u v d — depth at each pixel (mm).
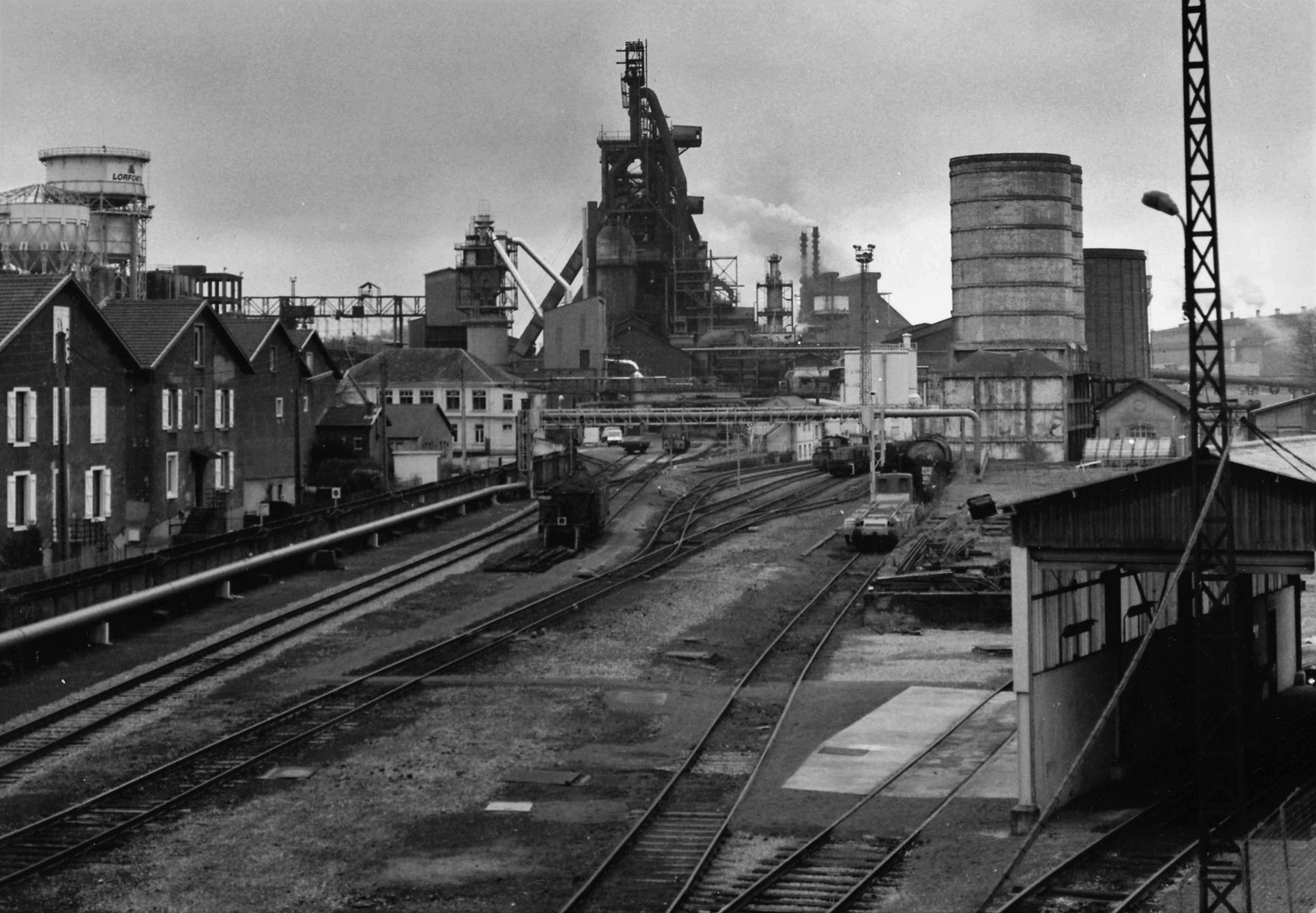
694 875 20750
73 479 52719
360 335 171750
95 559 45469
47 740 29297
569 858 22047
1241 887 19922
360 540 60406
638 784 26391
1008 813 24172
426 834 23297
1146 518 23203
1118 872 21016
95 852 22234
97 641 39375
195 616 44000
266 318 71625
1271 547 22422
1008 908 19219
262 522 55719
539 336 156875
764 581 51406
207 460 63000
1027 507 23703
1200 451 21250
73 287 51969
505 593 48781
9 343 48469
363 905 20031
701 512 72625
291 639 40625
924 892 20266
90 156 91438
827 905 19703
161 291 93500
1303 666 37969
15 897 20266
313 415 80125
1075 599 25734
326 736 29719
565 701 33156
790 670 37125
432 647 39000
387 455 81250
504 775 26844
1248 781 26281
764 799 25312
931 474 74875
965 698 33281
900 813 24281
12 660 35656
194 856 22141
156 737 29672
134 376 57469
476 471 90062
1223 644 30375
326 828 23578
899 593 43438
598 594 47688
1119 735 27484
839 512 71000
